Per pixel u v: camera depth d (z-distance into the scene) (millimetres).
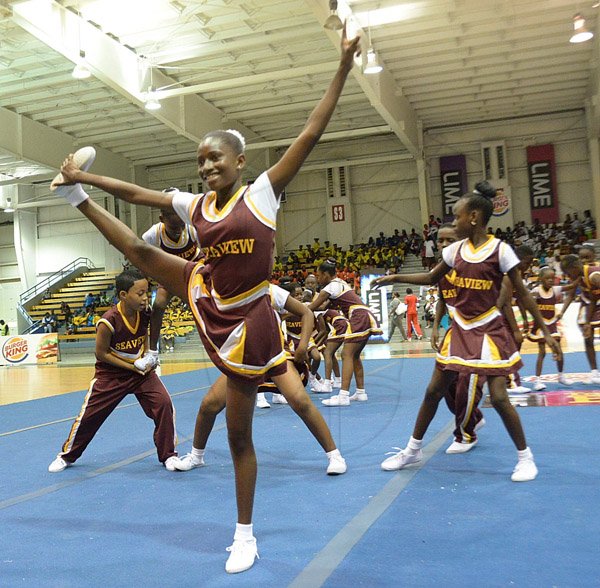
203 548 2445
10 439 5234
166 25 13453
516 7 13523
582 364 8531
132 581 2145
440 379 3342
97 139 20203
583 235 19484
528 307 3332
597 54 15016
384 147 22547
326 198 23203
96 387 3910
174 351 14609
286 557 2279
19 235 25766
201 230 2154
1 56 14422
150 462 4062
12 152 17500
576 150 21531
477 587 1935
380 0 12953
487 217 3336
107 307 22000
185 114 16562
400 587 1960
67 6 12492
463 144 22391
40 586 2135
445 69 16859
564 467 3336
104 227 2398
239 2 12594
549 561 2111
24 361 17609
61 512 3027
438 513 2678
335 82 2109
